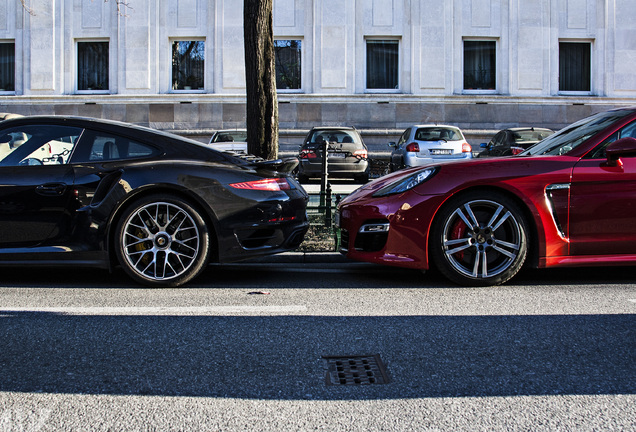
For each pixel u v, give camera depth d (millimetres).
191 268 4852
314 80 21250
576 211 4707
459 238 4785
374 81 21484
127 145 4988
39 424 2389
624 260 4746
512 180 4676
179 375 2893
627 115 4918
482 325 3695
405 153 15281
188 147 5027
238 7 21031
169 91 21281
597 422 2383
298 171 15250
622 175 4711
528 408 2514
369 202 4918
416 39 21125
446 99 21125
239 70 21125
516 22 21188
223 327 3678
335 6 21078
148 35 21031
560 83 21594
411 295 4555
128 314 3990
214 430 2334
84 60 21438
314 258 6125
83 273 5578
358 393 2680
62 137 4988
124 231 4801
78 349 3266
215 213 4805
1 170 4859
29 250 4805
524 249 4746
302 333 3551
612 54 21328
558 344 3316
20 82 21328
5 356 3152
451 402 2578
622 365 2994
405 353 3189
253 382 2809
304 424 2379
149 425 2377
